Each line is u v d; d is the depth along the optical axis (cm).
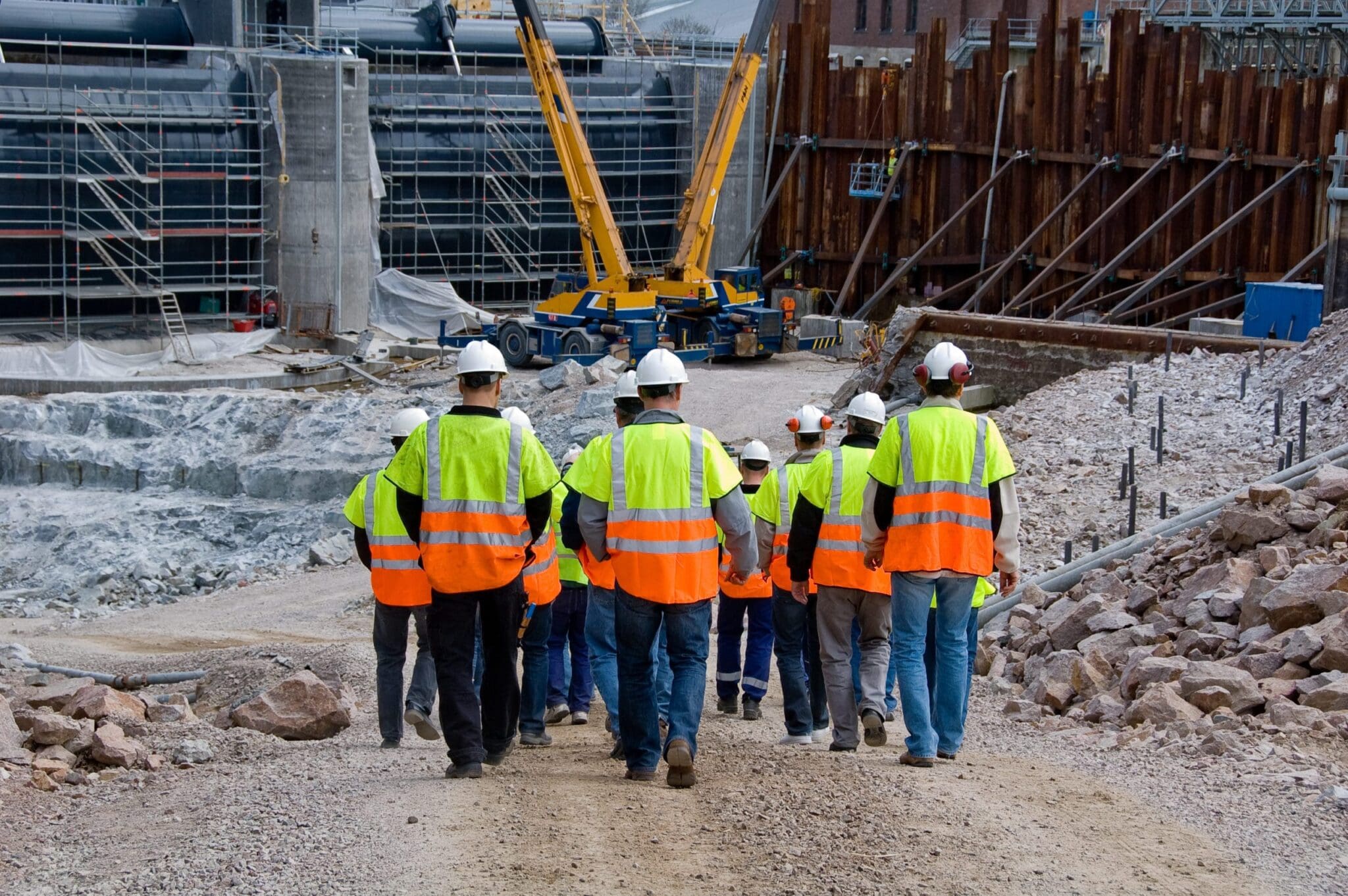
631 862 628
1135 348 2481
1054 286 4709
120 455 3300
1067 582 1398
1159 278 4088
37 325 4525
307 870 629
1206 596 1134
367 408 3338
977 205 4972
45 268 4509
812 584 955
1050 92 4662
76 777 877
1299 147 4078
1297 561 1143
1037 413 2198
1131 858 637
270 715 1062
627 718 790
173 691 1351
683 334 3984
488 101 5253
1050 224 4569
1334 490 1248
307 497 3111
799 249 5316
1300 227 4097
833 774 803
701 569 770
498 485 780
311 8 5188
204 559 2903
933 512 805
